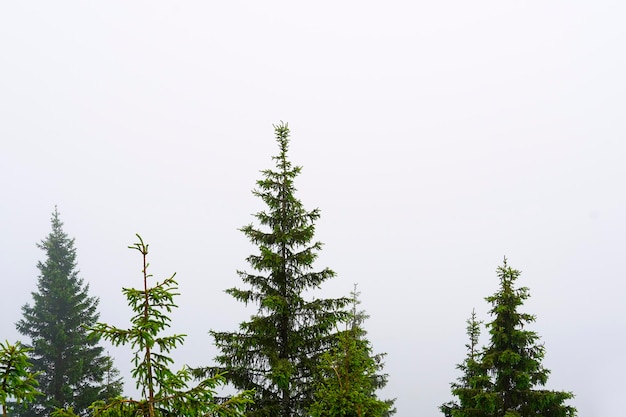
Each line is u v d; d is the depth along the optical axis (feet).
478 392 51.90
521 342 51.03
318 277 46.93
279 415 43.37
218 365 44.70
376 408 29.12
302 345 45.60
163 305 22.47
